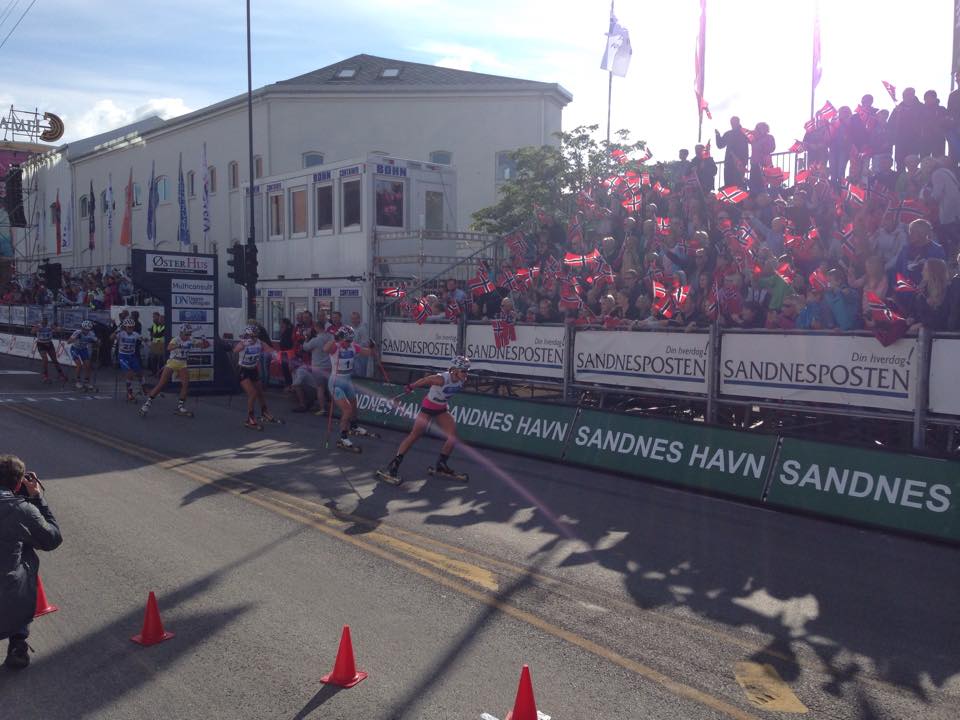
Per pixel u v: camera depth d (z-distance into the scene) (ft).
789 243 38.96
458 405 43.39
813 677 16.60
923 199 35.94
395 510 29.09
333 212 67.77
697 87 55.88
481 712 15.05
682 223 44.93
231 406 56.95
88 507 29.30
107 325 86.12
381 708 15.19
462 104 100.89
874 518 26.81
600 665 17.01
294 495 31.17
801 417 38.68
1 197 168.55
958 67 43.65
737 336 35.12
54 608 19.98
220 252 110.83
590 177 72.59
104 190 135.85
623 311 40.93
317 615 19.54
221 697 15.61
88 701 15.49
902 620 19.57
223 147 109.40
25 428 46.62
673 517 28.48
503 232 75.25
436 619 19.34
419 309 51.70
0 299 126.31
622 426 35.65
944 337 28.58
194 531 26.37
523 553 24.32
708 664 17.12
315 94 101.24
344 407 40.63
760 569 23.12
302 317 58.44
